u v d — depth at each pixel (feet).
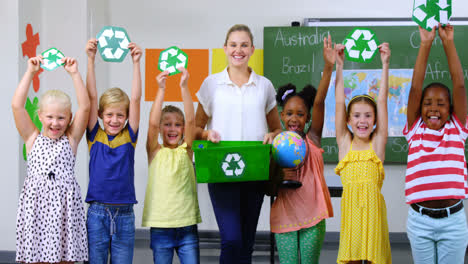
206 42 14.48
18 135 11.43
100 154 7.55
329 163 14.19
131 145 7.74
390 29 13.85
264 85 8.02
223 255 7.52
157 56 14.46
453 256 7.45
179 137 8.28
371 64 13.88
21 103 7.35
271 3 14.39
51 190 7.22
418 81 7.64
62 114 7.33
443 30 7.55
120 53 7.68
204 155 7.11
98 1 14.15
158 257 7.81
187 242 7.87
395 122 13.94
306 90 8.64
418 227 7.55
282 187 7.66
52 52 7.55
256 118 7.80
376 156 7.57
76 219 7.34
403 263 11.63
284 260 7.64
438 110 7.52
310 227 7.59
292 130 8.22
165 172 7.83
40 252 7.17
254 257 12.37
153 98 14.44
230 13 14.44
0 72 11.37
